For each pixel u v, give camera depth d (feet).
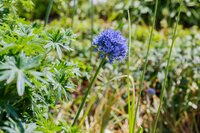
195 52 11.29
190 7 17.25
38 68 3.78
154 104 8.93
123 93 9.47
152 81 10.11
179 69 9.94
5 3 4.69
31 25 4.77
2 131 3.46
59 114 8.13
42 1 14.83
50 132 3.96
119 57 4.93
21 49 3.67
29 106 3.98
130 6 12.52
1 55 3.66
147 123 8.68
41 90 4.04
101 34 4.85
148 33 14.10
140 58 10.40
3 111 3.62
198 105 9.11
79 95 9.65
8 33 4.26
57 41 4.19
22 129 3.51
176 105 9.14
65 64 4.28
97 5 16.98
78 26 14.06
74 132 4.37
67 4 14.19
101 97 8.63
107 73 9.71
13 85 3.57
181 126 8.87
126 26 13.30
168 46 11.88
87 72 5.44
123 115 8.59
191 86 9.58
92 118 8.42
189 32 15.03
